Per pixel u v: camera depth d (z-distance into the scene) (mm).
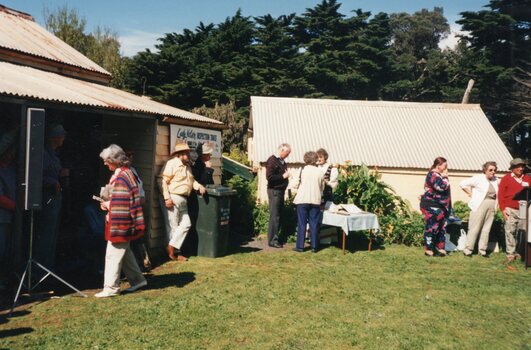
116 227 5961
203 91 33469
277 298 6285
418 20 51000
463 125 14383
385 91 37625
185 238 8875
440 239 9547
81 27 33812
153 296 6199
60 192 6930
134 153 8812
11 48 9688
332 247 9812
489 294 6820
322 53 37562
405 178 12672
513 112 30047
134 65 33719
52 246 6828
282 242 10398
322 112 14336
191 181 8273
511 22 31484
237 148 22906
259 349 4668
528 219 8625
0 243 6062
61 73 11109
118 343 4672
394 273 7867
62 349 4492
